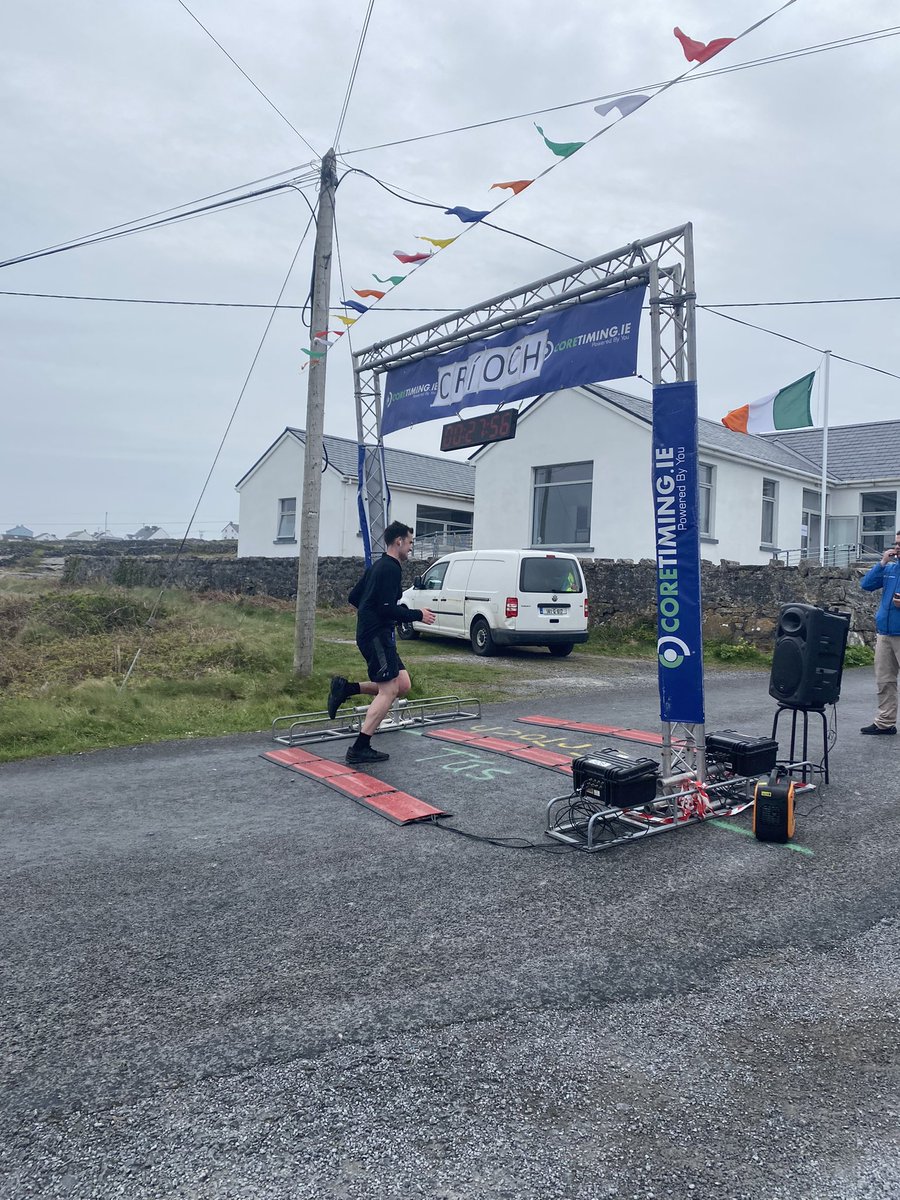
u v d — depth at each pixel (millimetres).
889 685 7781
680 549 5277
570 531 20250
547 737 7816
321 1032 2939
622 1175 2240
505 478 21406
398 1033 2928
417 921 3852
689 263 5230
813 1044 2865
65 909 4027
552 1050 2820
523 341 6984
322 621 18203
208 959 3496
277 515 27312
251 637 12984
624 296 6043
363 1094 2586
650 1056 2791
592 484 19641
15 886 4324
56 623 13914
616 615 16266
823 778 6215
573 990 3221
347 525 25594
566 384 6480
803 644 5777
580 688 11000
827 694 5852
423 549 26172
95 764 6992
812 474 22328
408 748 7441
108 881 4383
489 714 9141
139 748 7582
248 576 22641
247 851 4820
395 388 8758
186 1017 3047
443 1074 2688
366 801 5730
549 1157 2311
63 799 5949
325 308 9891
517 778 6387
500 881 4332
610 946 3590
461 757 7062
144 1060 2783
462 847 4855
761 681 12070
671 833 5078
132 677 10320
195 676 10500
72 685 9867
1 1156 2326
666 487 5297
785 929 3748
